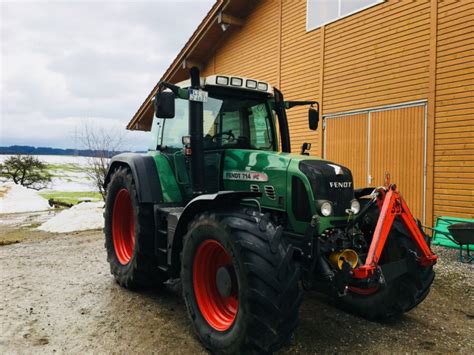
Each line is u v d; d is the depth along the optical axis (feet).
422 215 21.45
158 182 12.81
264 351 7.86
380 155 23.73
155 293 13.41
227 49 36.63
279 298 7.79
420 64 21.63
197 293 9.77
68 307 12.03
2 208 47.26
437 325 10.78
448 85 20.35
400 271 9.87
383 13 23.61
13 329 10.41
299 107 29.60
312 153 28.55
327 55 27.27
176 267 11.05
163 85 11.36
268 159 10.83
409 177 22.16
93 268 16.80
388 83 23.35
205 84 12.01
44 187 75.66
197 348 9.40
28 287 14.05
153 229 12.73
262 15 32.89
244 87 12.44
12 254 19.84
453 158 20.12
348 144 25.81
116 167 15.43
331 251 9.67
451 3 20.21
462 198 19.72
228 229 8.53
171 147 13.58
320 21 27.78
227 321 9.21
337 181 10.02
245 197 9.34
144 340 9.82
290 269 8.21
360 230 10.85
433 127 20.97
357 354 9.09
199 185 11.57
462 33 19.75
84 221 29.96
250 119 13.19
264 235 8.28
